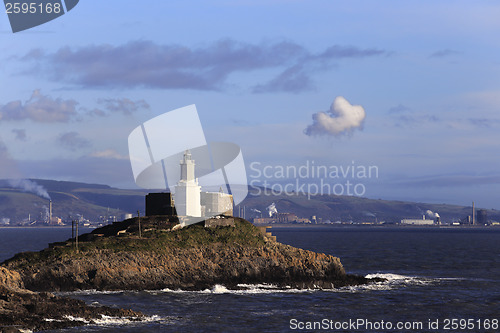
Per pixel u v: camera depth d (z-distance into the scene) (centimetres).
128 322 5919
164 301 7200
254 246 9394
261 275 8694
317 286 8619
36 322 5594
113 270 8075
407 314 6856
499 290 8794
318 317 6556
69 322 5681
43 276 7875
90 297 7362
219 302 7238
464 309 7212
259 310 6819
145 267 8294
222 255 8944
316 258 9300
